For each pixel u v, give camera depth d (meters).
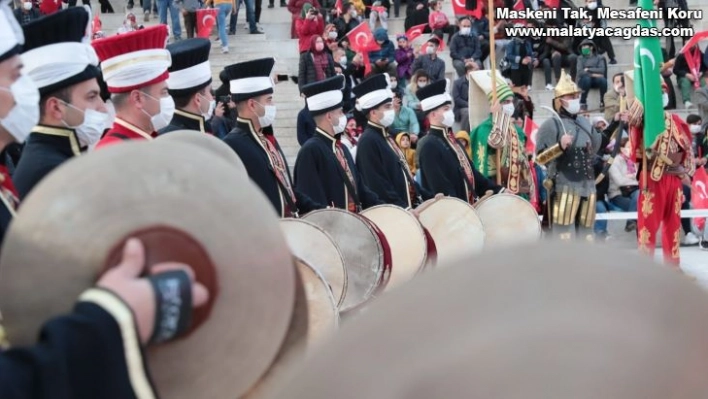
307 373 0.87
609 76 20.08
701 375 0.81
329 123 7.59
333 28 17.84
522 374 0.80
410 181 8.58
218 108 11.43
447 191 8.91
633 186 13.54
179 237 1.84
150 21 20.86
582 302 0.84
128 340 1.69
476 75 11.05
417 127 15.20
